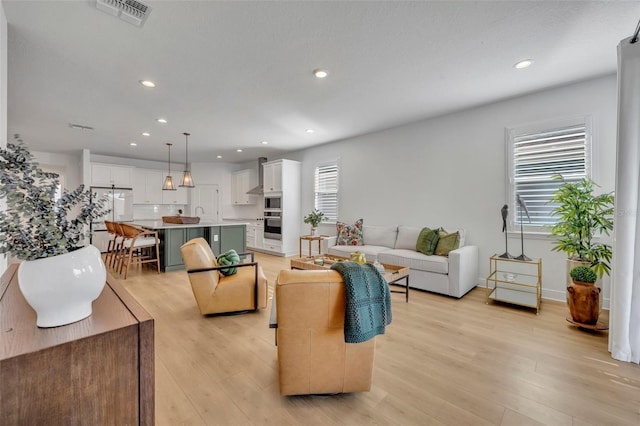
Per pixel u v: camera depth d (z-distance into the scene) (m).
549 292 3.30
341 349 1.55
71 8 1.85
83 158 6.15
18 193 0.77
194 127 4.62
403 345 2.24
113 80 2.91
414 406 1.55
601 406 1.55
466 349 2.17
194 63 2.59
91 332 0.78
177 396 1.62
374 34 2.18
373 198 5.11
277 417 1.47
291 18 1.98
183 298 3.37
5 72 1.87
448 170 4.12
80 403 0.76
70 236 0.87
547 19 2.02
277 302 1.50
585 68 2.75
